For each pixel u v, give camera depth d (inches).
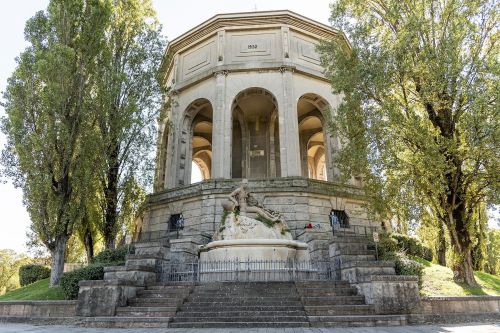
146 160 897.5
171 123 1104.2
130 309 435.5
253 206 705.6
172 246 679.7
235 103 1078.4
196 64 1155.9
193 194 890.7
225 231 665.6
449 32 615.8
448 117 650.8
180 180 1072.2
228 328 375.9
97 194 862.5
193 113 1160.8
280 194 864.9
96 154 812.6
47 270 967.6
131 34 998.4
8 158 708.0
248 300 441.4
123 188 856.9
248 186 869.2
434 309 438.0
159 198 959.6
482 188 610.2
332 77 751.7
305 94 1084.5
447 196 629.6
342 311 410.0
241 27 1115.9
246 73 1066.1
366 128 671.8
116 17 987.3
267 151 1261.1
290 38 1108.5
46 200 692.7
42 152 706.8
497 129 528.1
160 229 938.7
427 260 896.9
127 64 964.6
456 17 634.2
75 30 812.0
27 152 694.5
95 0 836.6
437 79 601.0
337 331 344.8
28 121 721.6
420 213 620.1
